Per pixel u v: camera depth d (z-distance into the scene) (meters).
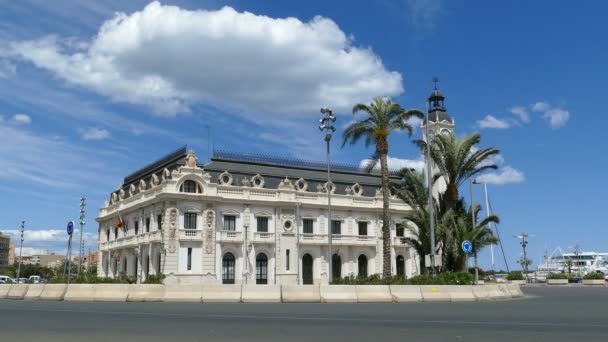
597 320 21.80
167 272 69.44
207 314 25.12
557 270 191.00
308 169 85.38
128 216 83.81
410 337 16.17
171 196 70.94
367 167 52.94
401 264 87.44
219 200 73.94
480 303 34.50
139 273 76.00
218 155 79.19
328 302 35.69
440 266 45.00
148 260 75.00
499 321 21.28
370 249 84.81
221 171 77.38
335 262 82.38
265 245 76.94
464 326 19.30
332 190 83.56
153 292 37.06
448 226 47.03
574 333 17.17
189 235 71.81
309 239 79.62
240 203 75.94
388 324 20.06
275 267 76.88
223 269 74.31
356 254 83.44
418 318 22.73
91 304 34.06
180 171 72.94
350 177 88.25
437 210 49.72
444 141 48.25
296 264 78.00
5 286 46.47
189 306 31.38
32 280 118.06
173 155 79.25
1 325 20.23
